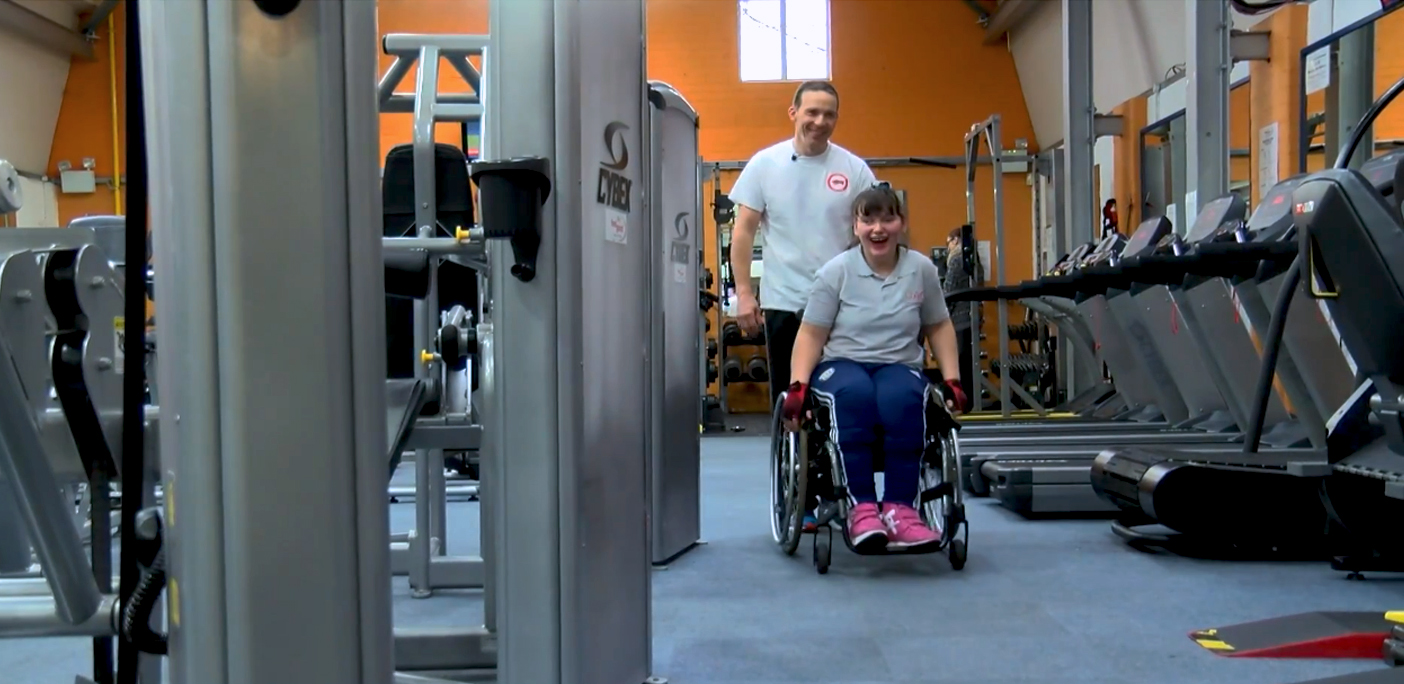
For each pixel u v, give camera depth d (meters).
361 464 0.69
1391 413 2.42
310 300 0.67
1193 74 4.69
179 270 0.67
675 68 9.78
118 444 1.02
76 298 0.97
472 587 2.74
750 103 9.76
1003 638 2.18
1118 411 5.75
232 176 0.65
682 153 3.19
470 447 1.82
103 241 1.96
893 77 9.73
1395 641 1.96
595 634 1.57
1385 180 2.52
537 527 1.48
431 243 1.54
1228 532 2.90
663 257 3.00
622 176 1.70
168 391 0.70
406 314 2.24
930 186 9.74
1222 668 1.95
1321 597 2.48
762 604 2.50
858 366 2.94
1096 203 7.68
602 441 1.61
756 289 8.56
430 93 2.34
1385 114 4.59
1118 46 7.49
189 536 0.68
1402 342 2.33
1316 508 2.90
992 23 9.38
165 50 0.67
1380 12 4.45
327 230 0.67
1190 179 4.77
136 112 0.75
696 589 2.67
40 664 2.09
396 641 1.97
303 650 0.68
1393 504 2.70
